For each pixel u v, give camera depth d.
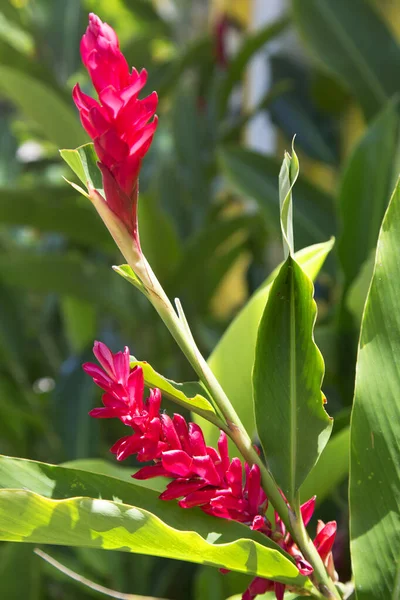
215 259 2.79
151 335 2.70
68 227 2.52
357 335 1.71
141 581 2.09
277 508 0.98
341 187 1.91
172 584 2.19
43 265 2.38
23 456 2.58
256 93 3.80
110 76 0.91
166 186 3.14
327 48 2.60
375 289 1.01
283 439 1.00
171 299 2.66
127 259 0.94
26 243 3.61
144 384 1.01
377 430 1.00
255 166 2.38
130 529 0.94
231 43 4.14
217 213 3.14
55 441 2.42
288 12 2.76
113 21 4.15
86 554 2.02
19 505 0.93
